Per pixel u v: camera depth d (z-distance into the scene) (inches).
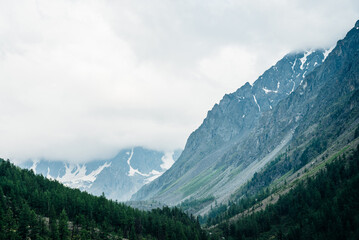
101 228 7628.0
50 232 6702.8
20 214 6815.9
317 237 7096.5
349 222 6924.2
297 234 7588.6
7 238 6166.3
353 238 6515.8
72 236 6973.4
